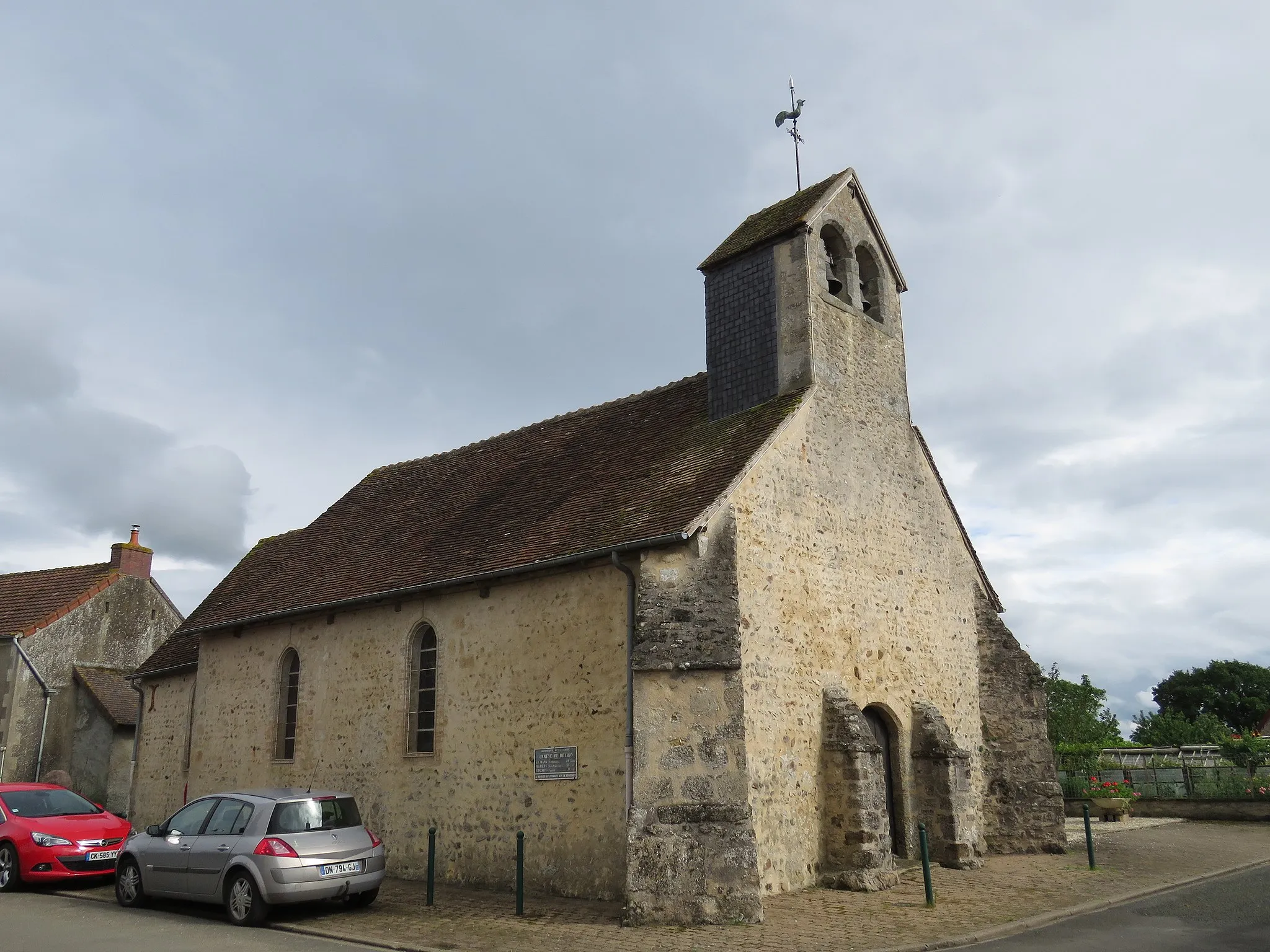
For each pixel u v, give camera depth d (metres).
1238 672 60.19
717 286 16.95
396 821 15.06
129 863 12.57
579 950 9.51
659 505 13.34
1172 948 9.18
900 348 17.81
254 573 20.80
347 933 10.42
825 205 16.48
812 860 12.87
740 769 11.40
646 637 12.09
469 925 10.84
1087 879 13.52
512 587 14.38
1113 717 41.75
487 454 20.31
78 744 25.89
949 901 11.84
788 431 14.30
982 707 17.70
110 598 28.00
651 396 18.56
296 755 17.05
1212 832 19.77
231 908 11.13
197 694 19.73
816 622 13.98
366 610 16.56
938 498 18.05
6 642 25.83
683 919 10.68
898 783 15.15
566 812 12.89
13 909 12.28
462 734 14.47
